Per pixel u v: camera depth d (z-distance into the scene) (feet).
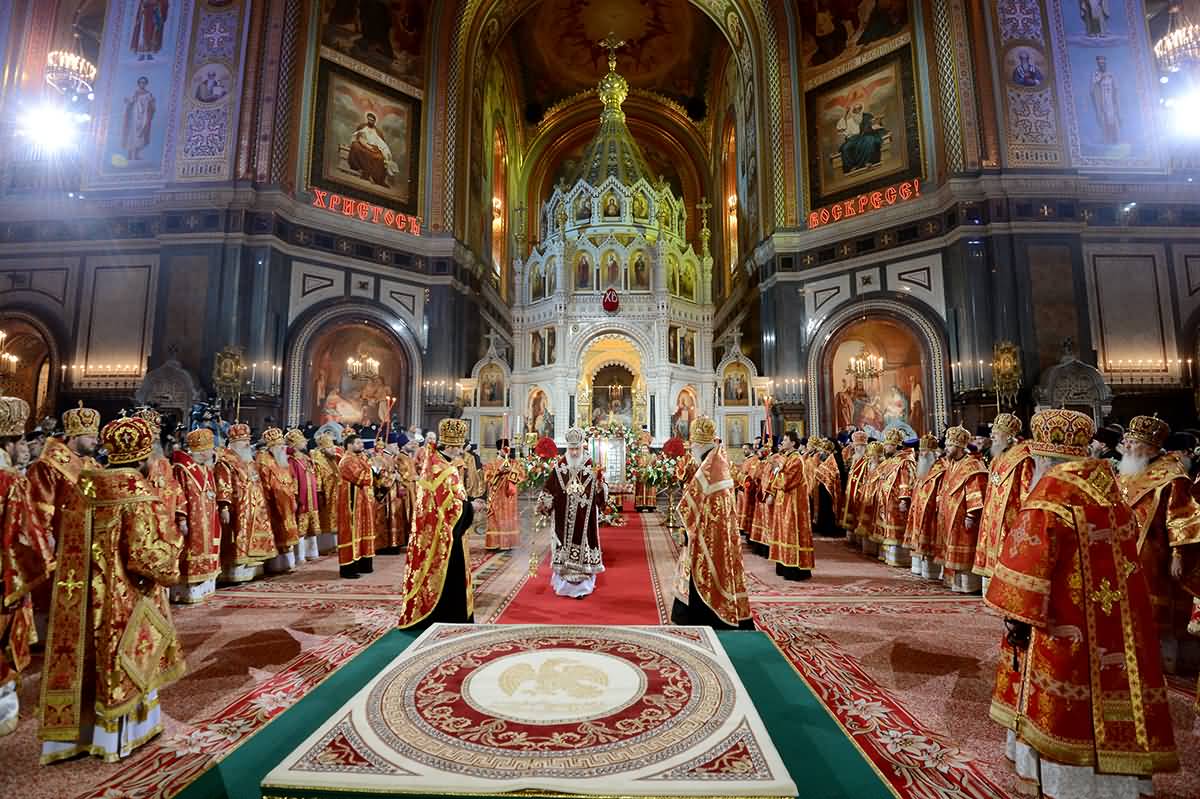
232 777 10.44
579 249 75.10
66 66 58.03
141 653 11.41
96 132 55.83
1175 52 54.65
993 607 9.66
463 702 11.21
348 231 59.93
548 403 71.56
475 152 76.18
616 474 55.36
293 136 56.65
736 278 82.23
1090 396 46.16
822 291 60.64
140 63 56.49
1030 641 9.62
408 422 61.52
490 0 75.66
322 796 8.57
